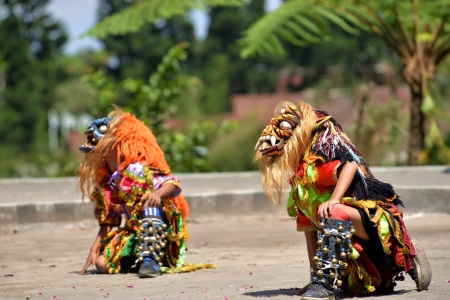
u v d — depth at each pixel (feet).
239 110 458.91
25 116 517.14
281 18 138.82
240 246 67.51
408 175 107.04
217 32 615.57
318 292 41.47
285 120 43.16
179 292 47.01
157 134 137.39
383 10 139.74
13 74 525.34
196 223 84.12
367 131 156.87
